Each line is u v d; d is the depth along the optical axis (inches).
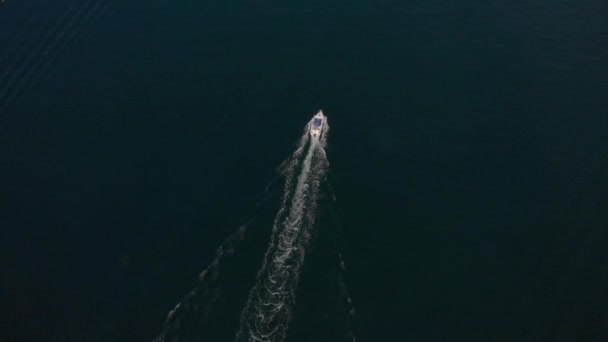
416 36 5802.2
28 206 4616.1
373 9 6102.4
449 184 4640.8
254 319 3875.5
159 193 4623.5
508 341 3796.8
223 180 4675.2
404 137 4965.6
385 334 3823.8
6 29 5944.9
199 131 5049.2
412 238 4315.9
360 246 4264.3
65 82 5497.1
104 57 5708.7
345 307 3937.0
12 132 5123.0
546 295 4003.4
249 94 5329.7
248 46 5772.6
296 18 6038.4
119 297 4052.7
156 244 4313.5
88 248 4333.2
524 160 4771.2
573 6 6013.8
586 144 4847.4
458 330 3850.9
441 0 6171.3
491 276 4109.3
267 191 4579.2
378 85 5383.9
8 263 4274.1
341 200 4522.6
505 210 4473.4
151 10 6156.5
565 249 4237.2
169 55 5713.6
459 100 5231.3
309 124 5027.1
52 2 6210.6
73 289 4114.2
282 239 4281.5
